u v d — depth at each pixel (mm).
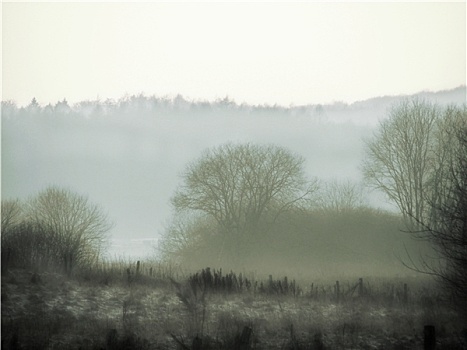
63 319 79562
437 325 86562
